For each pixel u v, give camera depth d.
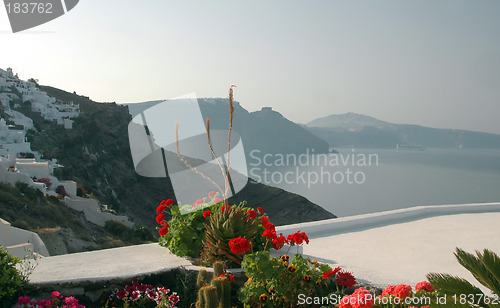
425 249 6.25
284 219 86.62
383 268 5.19
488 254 3.17
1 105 85.25
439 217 8.90
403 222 8.36
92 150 90.75
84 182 80.25
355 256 5.80
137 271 4.30
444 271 5.12
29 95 96.06
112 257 4.93
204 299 3.21
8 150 62.97
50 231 39.34
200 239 4.96
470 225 8.09
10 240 25.81
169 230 5.11
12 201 40.62
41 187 46.66
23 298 3.67
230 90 3.96
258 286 4.00
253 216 4.70
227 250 4.55
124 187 87.81
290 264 4.34
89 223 48.91
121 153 98.50
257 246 5.01
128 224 53.41
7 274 3.80
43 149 79.31
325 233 7.37
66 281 3.99
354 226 7.88
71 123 92.69
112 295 4.11
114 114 109.69
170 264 4.58
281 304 4.05
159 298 4.00
